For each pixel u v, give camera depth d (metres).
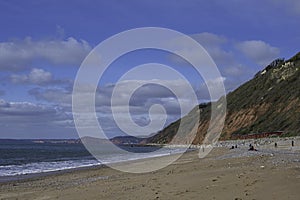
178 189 13.37
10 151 88.62
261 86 91.88
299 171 14.52
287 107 73.94
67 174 29.80
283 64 90.69
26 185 22.88
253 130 75.94
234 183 13.04
